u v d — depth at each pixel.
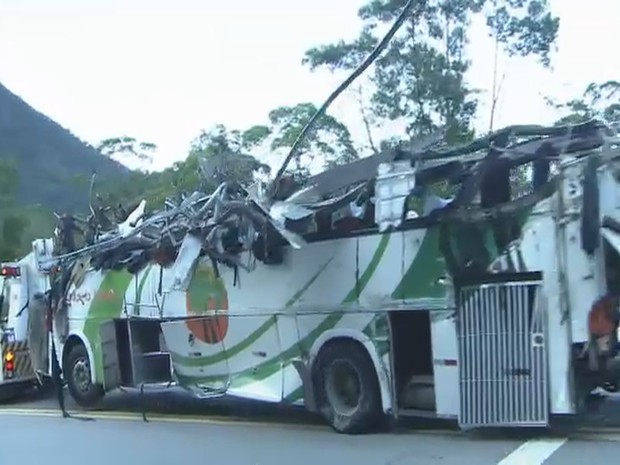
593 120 9.64
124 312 14.55
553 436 9.57
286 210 11.28
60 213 18.62
